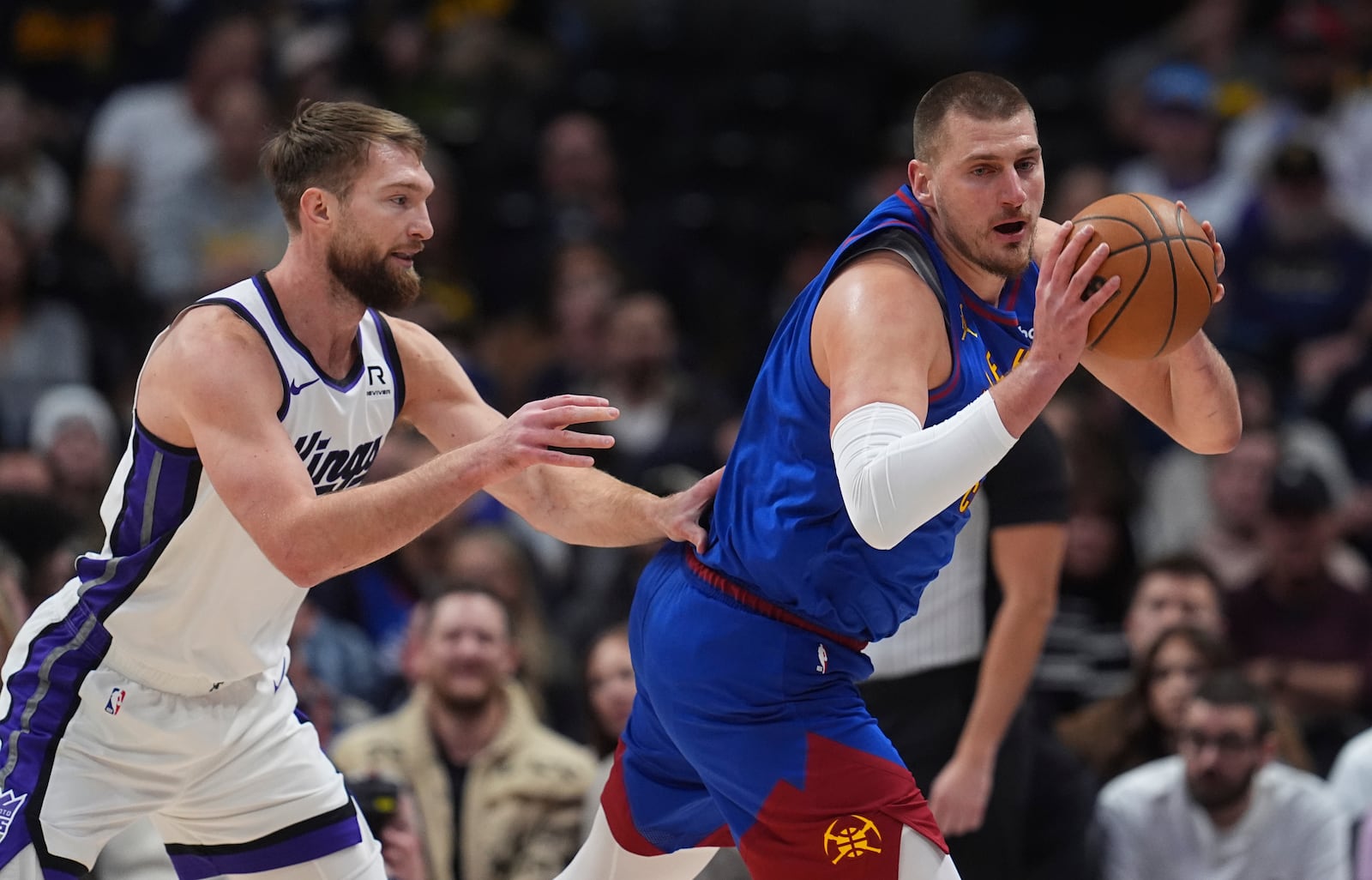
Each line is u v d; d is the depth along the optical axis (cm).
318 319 1123
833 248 3134
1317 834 1655
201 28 3500
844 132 3534
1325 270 2864
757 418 1091
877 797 1069
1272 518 2150
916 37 3903
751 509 1080
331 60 3294
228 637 1141
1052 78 3788
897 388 971
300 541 1034
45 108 3466
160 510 1109
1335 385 2723
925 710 1465
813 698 1084
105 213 3142
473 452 1034
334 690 1916
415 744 1681
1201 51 3544
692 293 3161
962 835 1481
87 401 2405
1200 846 1658
